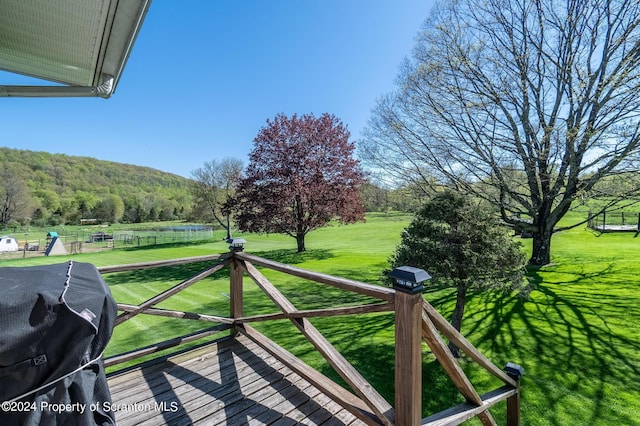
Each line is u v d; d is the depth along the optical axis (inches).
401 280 54.9
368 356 164.4
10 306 38.6
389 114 339.9
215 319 114.7
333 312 69.4
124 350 180.4
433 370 148.4
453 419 63.6
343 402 72.4
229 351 109.7
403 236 161.9
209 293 309.3
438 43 314.8
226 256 117.3
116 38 86.1
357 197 569.9
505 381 83.0
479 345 173.6
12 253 765.9
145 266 99.1
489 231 146.2
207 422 74.6
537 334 184.4
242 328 117.4
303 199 521.3
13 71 111.8
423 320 56.0
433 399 128.0
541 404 121.8
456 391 132.2
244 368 99.0
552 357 157.5
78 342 41.2
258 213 545.3
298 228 569.9
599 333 182.2
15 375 37.6
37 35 87.7
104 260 590.2
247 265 111.1
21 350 37.8
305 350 173.8
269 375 95.1
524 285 150.4
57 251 728.3
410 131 324.5
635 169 255.4
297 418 76.6
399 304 55.3
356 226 940.0
